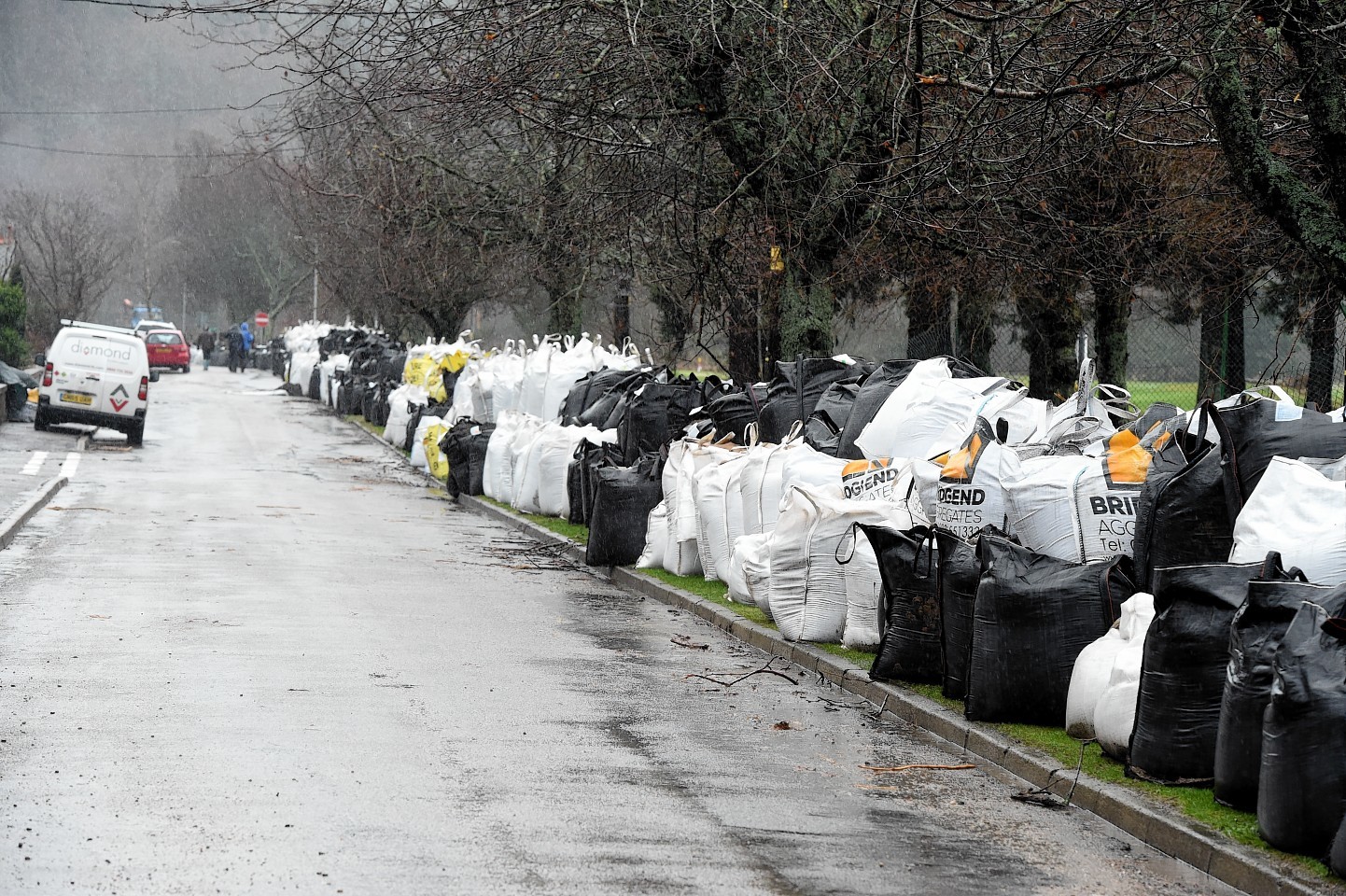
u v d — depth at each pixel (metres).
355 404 137.62
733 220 60.69
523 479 66.62
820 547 35.25
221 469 87.38
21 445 93.12
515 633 37.38
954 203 54.06
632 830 20.05
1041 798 22.95
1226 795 21.09
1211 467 26.70
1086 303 77.88
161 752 23.38
